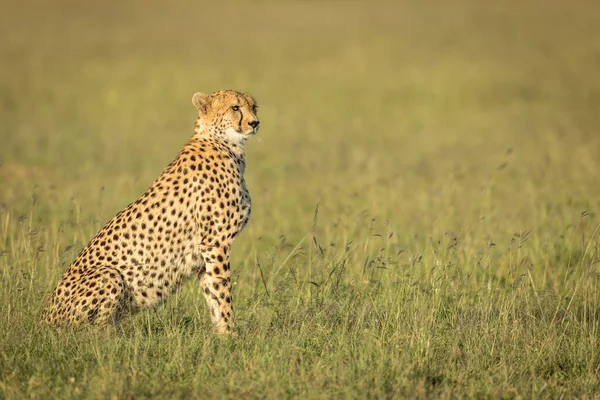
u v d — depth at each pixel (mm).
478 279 10453
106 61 39594
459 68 36281
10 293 8562
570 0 51625
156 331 8562
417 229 13023
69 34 46375
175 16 51875
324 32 45938
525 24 45844
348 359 7617
